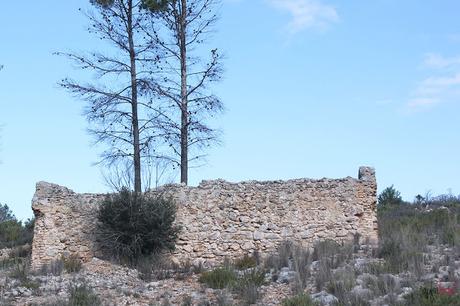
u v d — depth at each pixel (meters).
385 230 34.25
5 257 34.72
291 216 32.53
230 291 26.09
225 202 32.75
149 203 31.98
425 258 27.59
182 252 32.19
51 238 32.38
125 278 28.97
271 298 24.95
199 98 38.41
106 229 31.97
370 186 32.91
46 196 32.84
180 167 37.97
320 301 23.52
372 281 24.94
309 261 28.47
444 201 46.06
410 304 22.33
